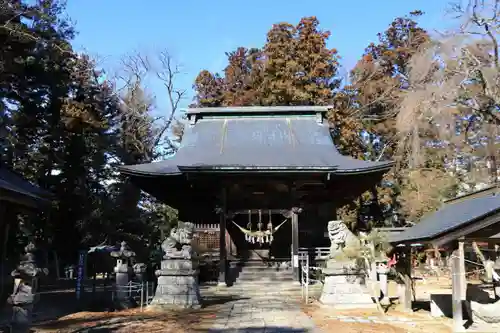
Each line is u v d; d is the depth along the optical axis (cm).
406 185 3531
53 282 2470
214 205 2564
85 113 2870
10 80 2494
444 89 3017
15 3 2248
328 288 1476
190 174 2189
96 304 1566
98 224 2827
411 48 4262
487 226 1050
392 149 4041
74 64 3009
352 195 2605
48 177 2841
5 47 2272
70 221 2803
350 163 2319
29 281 914
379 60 4422
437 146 3631
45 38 2547
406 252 1430
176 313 1347
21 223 2200
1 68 2272
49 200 1691
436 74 3112
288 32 3684
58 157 2969
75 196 2836
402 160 3778
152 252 2433
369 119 4044
